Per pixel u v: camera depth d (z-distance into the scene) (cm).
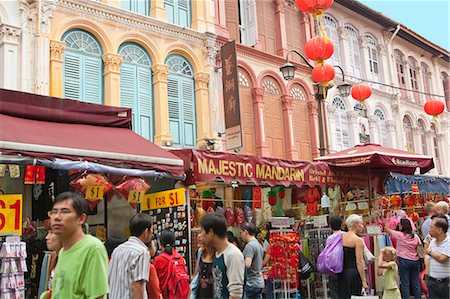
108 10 1198
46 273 645
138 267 445
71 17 1133
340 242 721
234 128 1259
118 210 961
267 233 1025
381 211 1162
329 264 711
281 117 1600
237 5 1600
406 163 1107
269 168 938
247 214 1038
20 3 1048
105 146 780
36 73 1044
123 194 768
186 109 1351
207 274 484
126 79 1230
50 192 866
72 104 869
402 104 2172
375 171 1166
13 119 774
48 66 1070
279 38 1666
